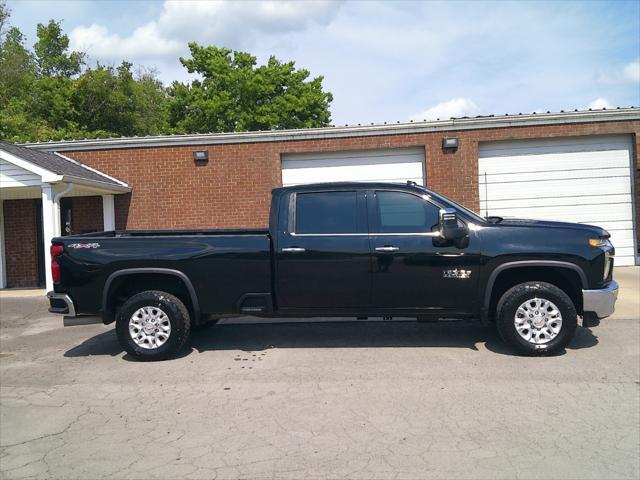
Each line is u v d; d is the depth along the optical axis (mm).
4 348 7324
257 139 13156
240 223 13266
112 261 6301
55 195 11164
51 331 8406
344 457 3746
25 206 13766
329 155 13406
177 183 13312
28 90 28391
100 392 5285
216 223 13281
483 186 13133
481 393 4910
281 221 6293
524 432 4086
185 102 30656
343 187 6348
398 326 7746
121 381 5598
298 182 13508
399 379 5344
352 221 6227
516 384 5129
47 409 4875
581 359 5883
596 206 12914
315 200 6340
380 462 3660
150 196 13367
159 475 3578
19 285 13789
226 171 13258
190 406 4816
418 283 6062
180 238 6328
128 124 29125
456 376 5391
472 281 6008
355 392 5016
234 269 6246
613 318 7809
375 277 6098
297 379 5445
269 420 4434
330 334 7328
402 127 12953
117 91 27953
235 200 13258
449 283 6035
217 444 4023
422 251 6043
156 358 6262
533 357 5980
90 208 13617
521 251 5914
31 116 25781
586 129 12617
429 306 6121
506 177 13078
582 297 5898
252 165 13219
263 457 3785
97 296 6344
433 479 3416
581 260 5871
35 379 5789
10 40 38625
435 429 4168
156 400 5004
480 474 3467
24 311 10164
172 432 4270
